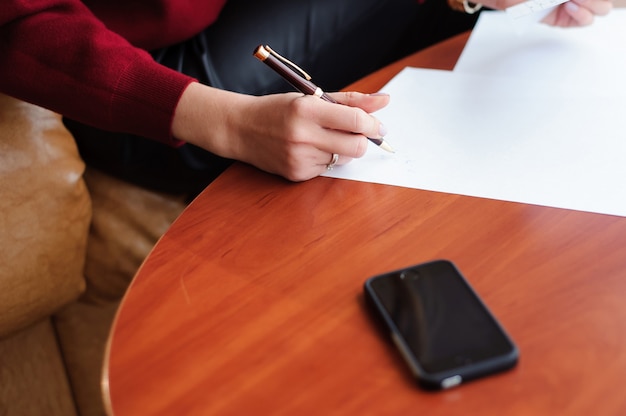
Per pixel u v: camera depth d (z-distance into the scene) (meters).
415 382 0.42
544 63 0.77
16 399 1.04
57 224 0.94
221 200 0.62
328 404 0.42
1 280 0.91
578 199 0.56
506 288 0.49
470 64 0.79
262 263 0.54
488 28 0.86
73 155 0.97
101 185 1.08
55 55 0.72
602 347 0.43
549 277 0.49
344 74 1.20
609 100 0.68
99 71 0.70
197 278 0.53
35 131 0.93
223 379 0.44
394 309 0.46
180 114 0.69
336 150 0.62
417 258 0.53
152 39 0.96
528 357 0.43
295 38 1.07
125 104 0.71
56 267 0.96
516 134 0.66
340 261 0.53
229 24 1.04
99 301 1.11
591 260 0.50
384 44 1.25
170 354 0.47
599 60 0.76
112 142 1.00
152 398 0.44
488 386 0.42
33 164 0.92
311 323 0.48
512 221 0.55
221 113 0.67
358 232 0.56
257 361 0.45
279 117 0.63
